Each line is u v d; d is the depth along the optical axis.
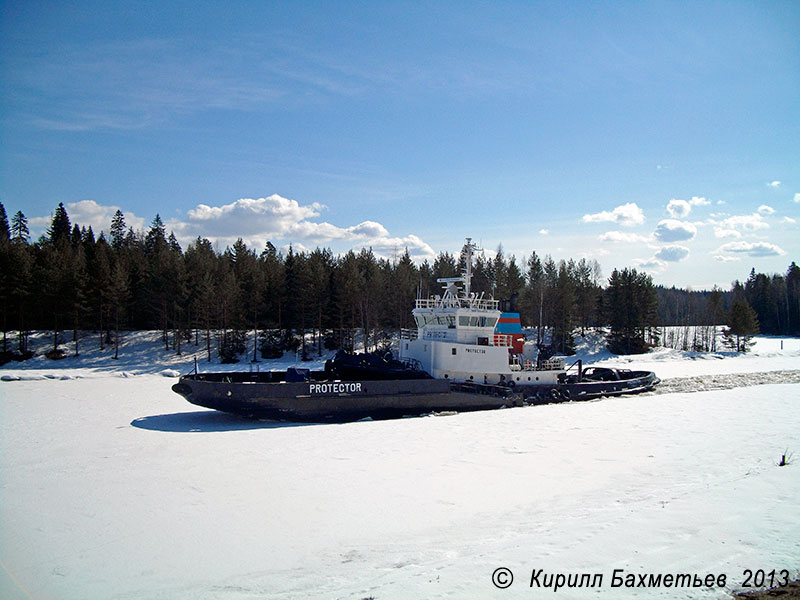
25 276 53.69
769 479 13.79
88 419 24.47
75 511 12.54
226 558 9.89
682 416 23.81
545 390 27.20
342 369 24.28
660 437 19.52
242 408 22.38
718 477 14.20
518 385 26.58
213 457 17.30
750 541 9.73
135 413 26.00
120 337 59.81
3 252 54.25
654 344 68.31
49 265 58.78
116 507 12.78
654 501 12.19
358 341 62.62
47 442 19.81
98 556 10.11
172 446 18.94
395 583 8.42
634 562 8.95
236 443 19.25
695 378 40.03
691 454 16.98
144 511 12.49
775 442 18.61
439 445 18.41
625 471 15.09
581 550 9.49
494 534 10.54
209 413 25.81
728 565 8.77
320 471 15.48
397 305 59.84
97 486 14.41
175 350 56.66
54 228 91.19
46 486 14.48
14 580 9.14
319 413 22.83
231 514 12.21
